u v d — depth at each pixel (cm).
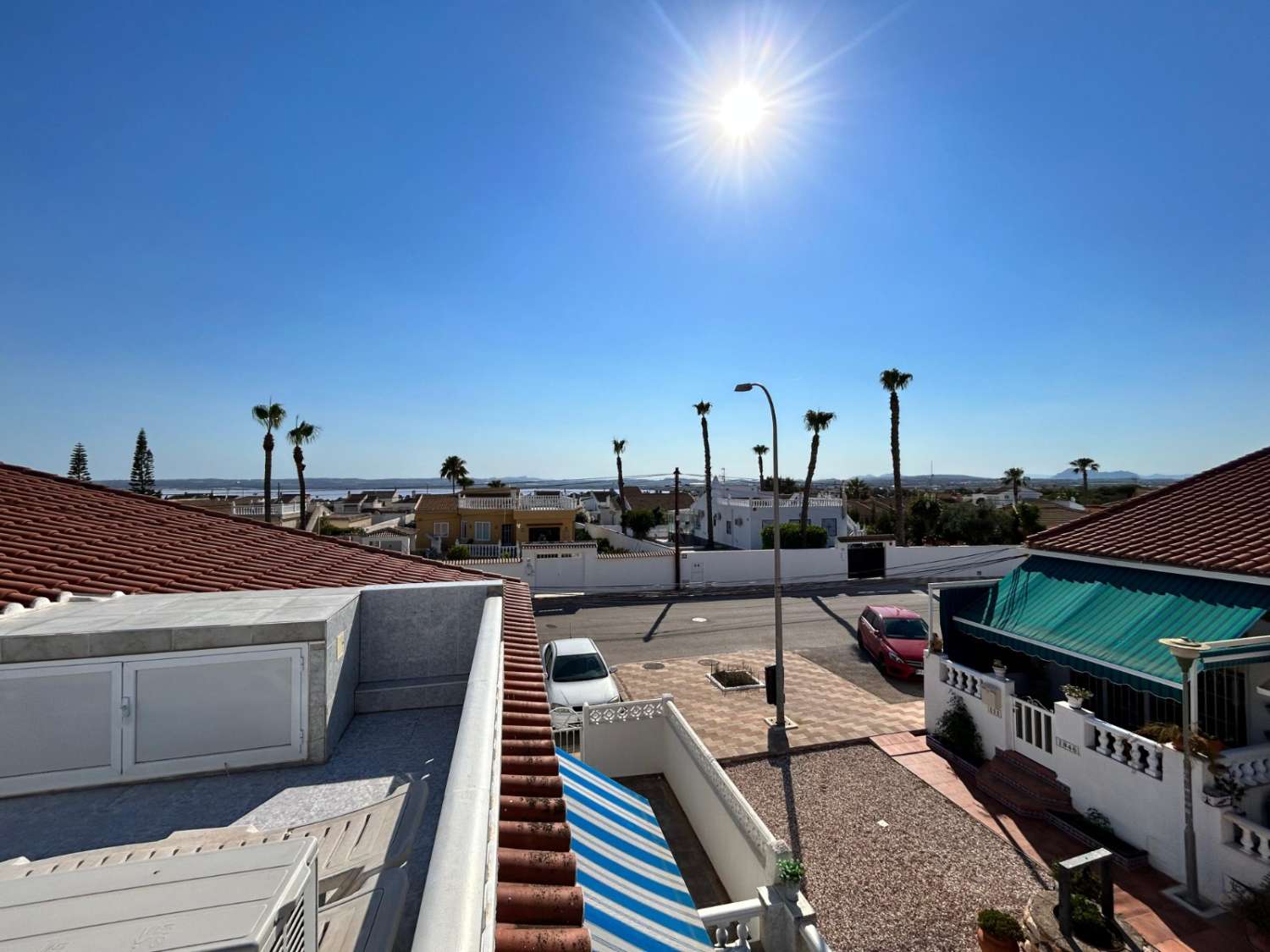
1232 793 755
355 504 7219
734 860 773
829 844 910
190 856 188
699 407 5591
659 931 473
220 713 407
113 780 388
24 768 377
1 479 927
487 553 3716
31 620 419
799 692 1619
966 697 1177
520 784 361
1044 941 641
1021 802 972
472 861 203
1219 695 898
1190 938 699
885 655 1780
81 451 7056
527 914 266
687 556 3466
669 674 1811
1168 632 863
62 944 149
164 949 148
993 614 1143
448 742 463
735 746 1262
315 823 344
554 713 1118
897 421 4038
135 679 393
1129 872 815
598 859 537
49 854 319
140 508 970
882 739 1284
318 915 246
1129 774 862
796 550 3600
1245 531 958
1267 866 702
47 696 381
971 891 800
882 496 6794
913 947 711
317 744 422
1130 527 1149
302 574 737
